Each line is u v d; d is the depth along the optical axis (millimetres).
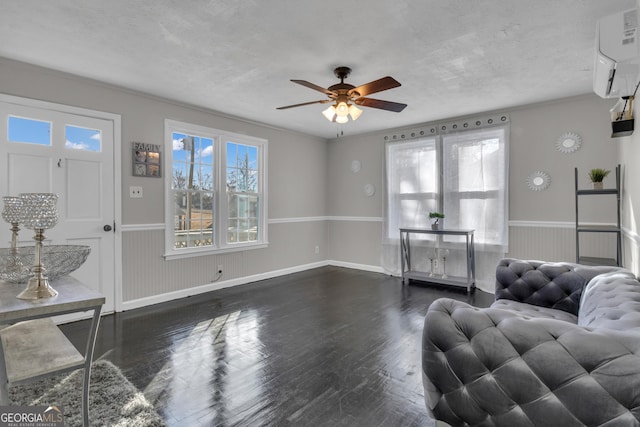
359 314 3477
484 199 4430
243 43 2553
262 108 4230
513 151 4254
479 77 3230
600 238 3707
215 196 4445
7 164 2846
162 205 3848
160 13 2158
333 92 2705
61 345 1590
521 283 2520
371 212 5664
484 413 1184
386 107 2973
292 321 3266
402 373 2271
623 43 1884
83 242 3268
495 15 2180
